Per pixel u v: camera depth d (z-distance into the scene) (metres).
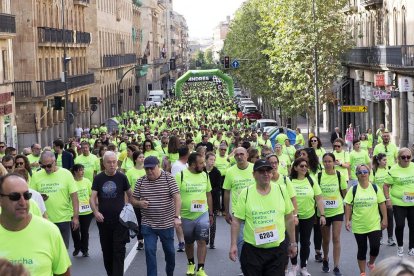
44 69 65.81
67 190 16.20
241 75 82.31
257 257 12.08
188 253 16.41
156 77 180.50
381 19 58.84
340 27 55.47
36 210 10.04
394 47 50.50
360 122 66.44
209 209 16.50
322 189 16.38
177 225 14.82
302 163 15.80
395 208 17.91
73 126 76.19
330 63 55.78
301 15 54.94
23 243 8.02
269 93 68.44
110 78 106.56
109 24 108.00
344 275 16.39
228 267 17.33
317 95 54.78
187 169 16.22
